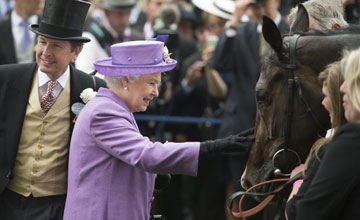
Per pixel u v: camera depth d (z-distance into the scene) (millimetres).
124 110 7305
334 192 5781
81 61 12617
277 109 7160
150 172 7117
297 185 6930
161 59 7391
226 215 13883
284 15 12422
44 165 8352
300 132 7102
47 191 8367
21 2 13203
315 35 7230
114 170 7227
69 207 7312
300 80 7047
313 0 8078
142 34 17516
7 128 8328
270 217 10656
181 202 14789
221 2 14633
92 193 7195
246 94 12242
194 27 16203
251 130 7508
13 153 8281
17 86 8430
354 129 5793
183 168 7070
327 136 7004
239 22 12734
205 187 14047
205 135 14117
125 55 7207
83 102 8492
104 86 8727
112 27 14375
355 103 5836
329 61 6980
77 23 8375
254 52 12188
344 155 5766
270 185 7316
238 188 12141
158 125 13969
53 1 8188
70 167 7430
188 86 14203
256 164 7387
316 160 6324
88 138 7262
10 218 8398
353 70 5895
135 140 7125
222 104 14102
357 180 5715
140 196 7324
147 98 7355
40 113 8391
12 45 13242
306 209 5988
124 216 7164
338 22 7965
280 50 7090
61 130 8438
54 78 8461
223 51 12602
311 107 7027
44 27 8234
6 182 8234
